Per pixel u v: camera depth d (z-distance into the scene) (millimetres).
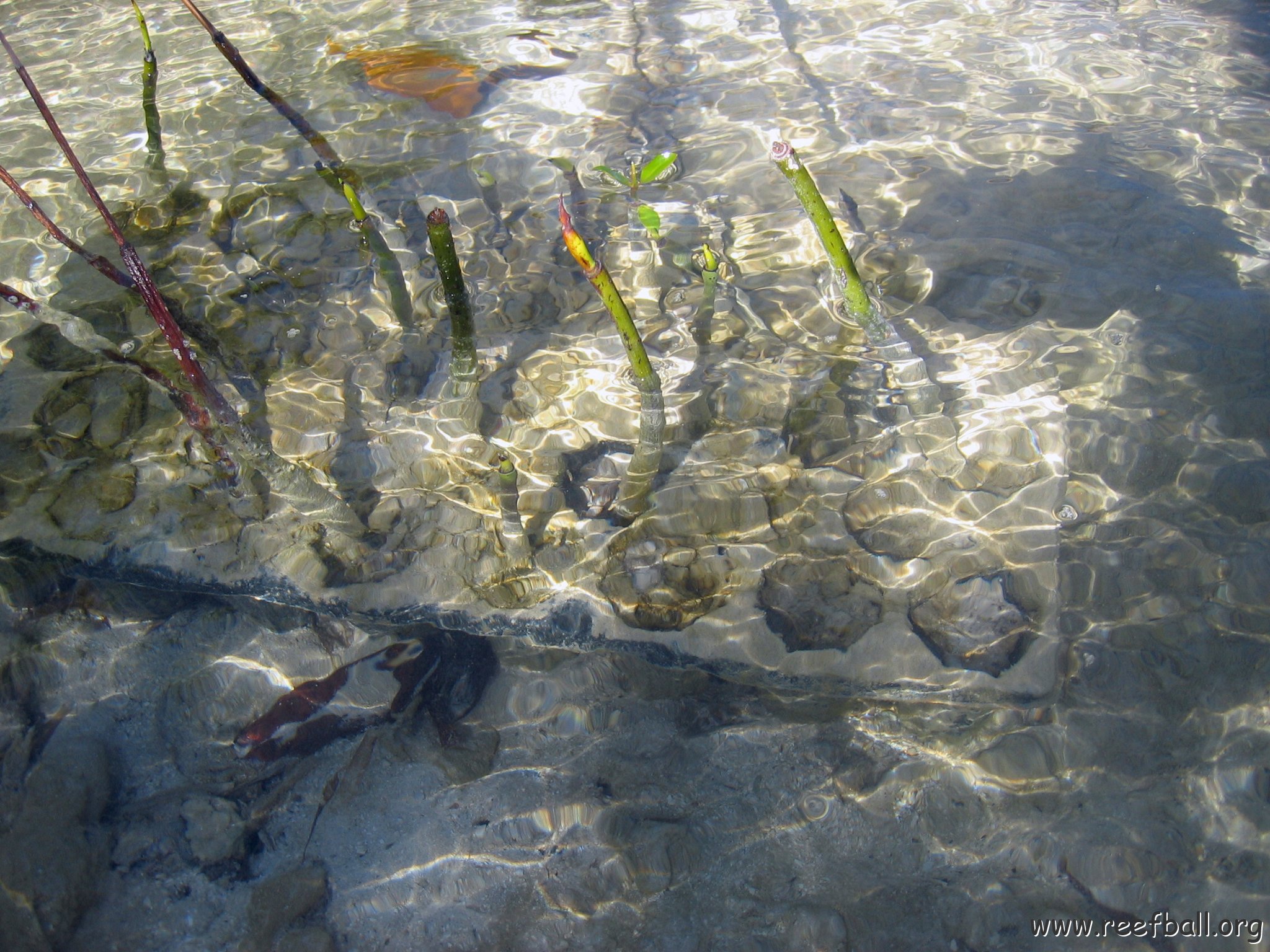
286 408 523
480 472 498
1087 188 643
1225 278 577
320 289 590
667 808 444
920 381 526
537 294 585
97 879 425
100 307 576
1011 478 490
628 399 524
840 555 466
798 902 416
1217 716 435
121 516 486
